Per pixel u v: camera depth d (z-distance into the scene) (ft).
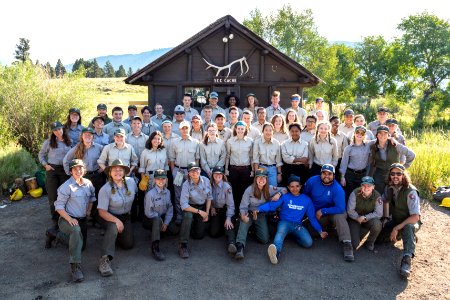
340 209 19.66
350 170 22.27
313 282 16.71
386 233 19.97
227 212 20.54
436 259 18.86
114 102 108.88
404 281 16.85
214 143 22.97
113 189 18.33
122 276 17.08
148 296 15.51
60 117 42.14
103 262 17.20
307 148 22.80
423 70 133.49
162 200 19.92
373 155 21.84
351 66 141.08
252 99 31.45
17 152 34.14
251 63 38.34
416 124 116.78
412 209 18.38
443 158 33.73
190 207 19.61
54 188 22.65
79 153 21.34
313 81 38.52
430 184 29.73
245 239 19.39
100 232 22.03
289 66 38.40
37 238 21.20
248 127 24.54
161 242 20.83
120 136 21.45
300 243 20.21
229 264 18.33
